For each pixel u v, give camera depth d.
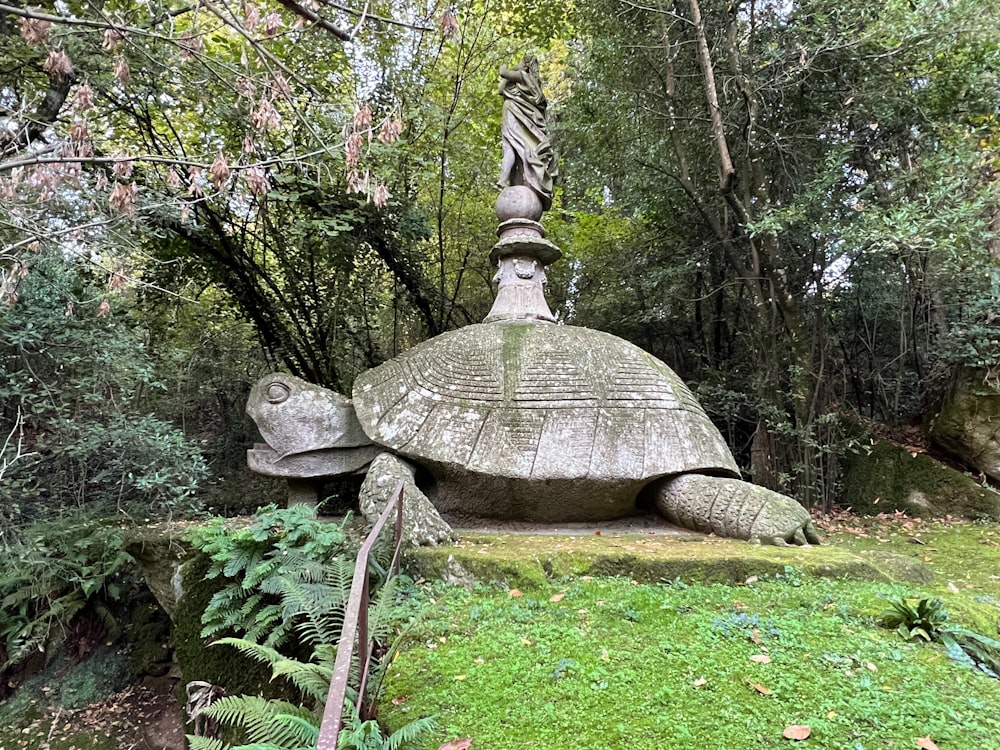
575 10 7.73
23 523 4.25
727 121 6.64
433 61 7.73
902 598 3.00
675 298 8.38
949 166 5.69
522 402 4.29
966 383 6.72
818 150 6.88
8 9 2.12
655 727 2.04
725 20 6.59
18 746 4.35
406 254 7.90
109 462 4.33
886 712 2.10
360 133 2.49
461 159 8.26
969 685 2.35
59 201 3.25
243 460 7.87
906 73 6.21
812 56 5.95
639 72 7.42
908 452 6.99
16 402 4.13
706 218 7.30
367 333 8.81
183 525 4.54
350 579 3.01
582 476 4.05
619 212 9.76
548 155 5.58
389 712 2.20
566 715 2.12
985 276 6.13
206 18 5.68
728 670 2.40
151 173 5.26
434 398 4.39
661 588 3.29
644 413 4.30
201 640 3.41
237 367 8.48
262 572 3.12
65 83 4.40
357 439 4.59
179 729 4.40
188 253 6.97
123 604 5.11
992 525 6.14
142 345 4.73
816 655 2.53
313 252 7.57
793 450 6.88
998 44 5.80
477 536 4.11
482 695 2.27
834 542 5.41
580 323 9.55
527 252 5.25
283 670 2.22
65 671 4.84
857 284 7.67
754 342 7.40
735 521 4.03
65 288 4.21
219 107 5.30
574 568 3.50
